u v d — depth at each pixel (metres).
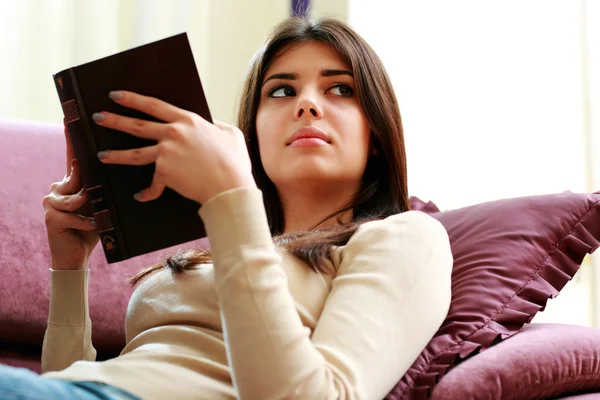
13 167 1.92
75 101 1.17
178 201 1.17
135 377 1.15
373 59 1.61
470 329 1.39
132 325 1.41
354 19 3.24
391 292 1.21
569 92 2.93
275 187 1.69
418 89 3.13
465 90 3.07
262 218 1.09
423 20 3.15
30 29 2.90
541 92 2.97
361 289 1.21
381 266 1.25
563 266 1.54
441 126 3.09
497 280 1.49
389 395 1.28
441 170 3.08
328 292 1.31
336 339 1.15
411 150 3.12
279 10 3.40
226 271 1.06
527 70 3.00
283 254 1.35
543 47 2.99
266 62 1.63
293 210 1.63
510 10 3.04
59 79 1.17
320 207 1.61
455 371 1.29
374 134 1.61
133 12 3.10
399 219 1.33
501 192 2.99
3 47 2.87
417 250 1.27
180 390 1.15
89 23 3.00
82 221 1.47
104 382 1.12
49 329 1.53
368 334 1.16
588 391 1.41
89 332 1.55
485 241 1.58
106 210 1.19
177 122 1.12
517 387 1.28
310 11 3.33
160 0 3.15
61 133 2.07
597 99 2.88
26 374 0.98
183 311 1.32
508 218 1.61
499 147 3.01
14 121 2.03
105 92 1.15
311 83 1.57
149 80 1.15
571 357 1.34
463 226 1.65
